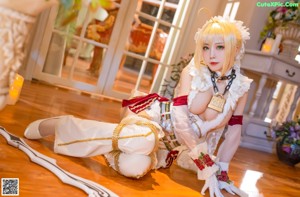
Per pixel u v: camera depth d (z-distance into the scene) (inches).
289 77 148.1
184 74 60.2
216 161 63.6
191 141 57.5
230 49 55.2
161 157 66.3
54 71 157.2
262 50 151.7
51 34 148.9
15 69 26.0
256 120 153.9
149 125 52.2
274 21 156.3
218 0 182.9
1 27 24.0
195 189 60.1
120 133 50.6
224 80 58.9
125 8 163.9
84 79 168.7
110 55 166.6
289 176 109.3
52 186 40.9
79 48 159.2
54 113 88.2
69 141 53.0
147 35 175.0
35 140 58.0
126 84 212.1
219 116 59.0
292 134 137.9
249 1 161.9
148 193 50.1
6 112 73.0
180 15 177.9
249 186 76.7
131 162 51.4
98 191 41.8
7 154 46.9
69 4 20.6
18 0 23.7
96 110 118.8
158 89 182.1
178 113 58.3
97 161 57.5
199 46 57.5
